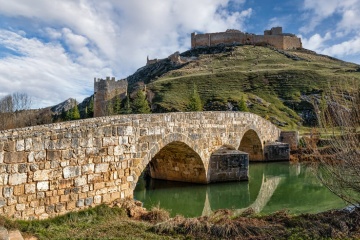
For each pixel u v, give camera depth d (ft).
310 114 181.37
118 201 39.27
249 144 108.78
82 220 33.06
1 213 28.12
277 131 120.57
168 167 72.95
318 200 58.95
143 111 191.72
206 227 30.55
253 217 36.04
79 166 34.99
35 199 30.71
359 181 31.09
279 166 101.19
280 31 425.69
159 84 257.34
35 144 30.94
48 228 29.55
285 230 29.55
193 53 414.00
